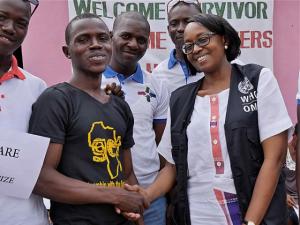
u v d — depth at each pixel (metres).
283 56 4.41
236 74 2.66
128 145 2.66
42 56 4.38
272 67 4.41
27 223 2.43
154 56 4.36
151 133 3.30
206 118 2.61
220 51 2.66
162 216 3.26
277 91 2.59
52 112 2.37
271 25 4.36
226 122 2.54
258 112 2.55
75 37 2.48
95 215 2.40
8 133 2.30
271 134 2.53
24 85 2.52
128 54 3.22
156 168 3.29
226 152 2.55
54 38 4.37
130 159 2.71
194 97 2.71
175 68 3.75
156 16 4.32
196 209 2.64
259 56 4.39
